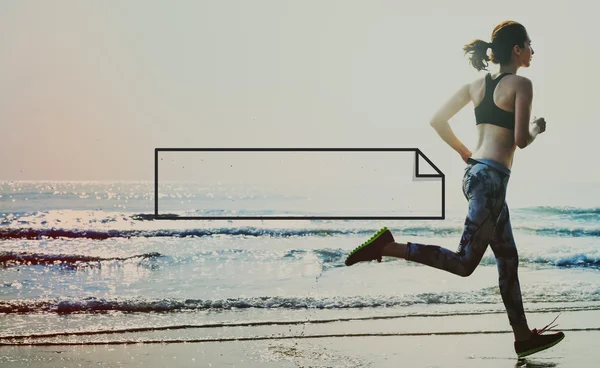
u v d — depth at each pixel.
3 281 6.12
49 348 3.56
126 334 3.89
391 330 3.98
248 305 4.78
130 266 7.19
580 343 3.70
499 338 3.79
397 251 2.97
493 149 3.07
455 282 5.93
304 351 3.48
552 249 8.99
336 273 6.53
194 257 7.99
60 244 9.70
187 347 3.58
